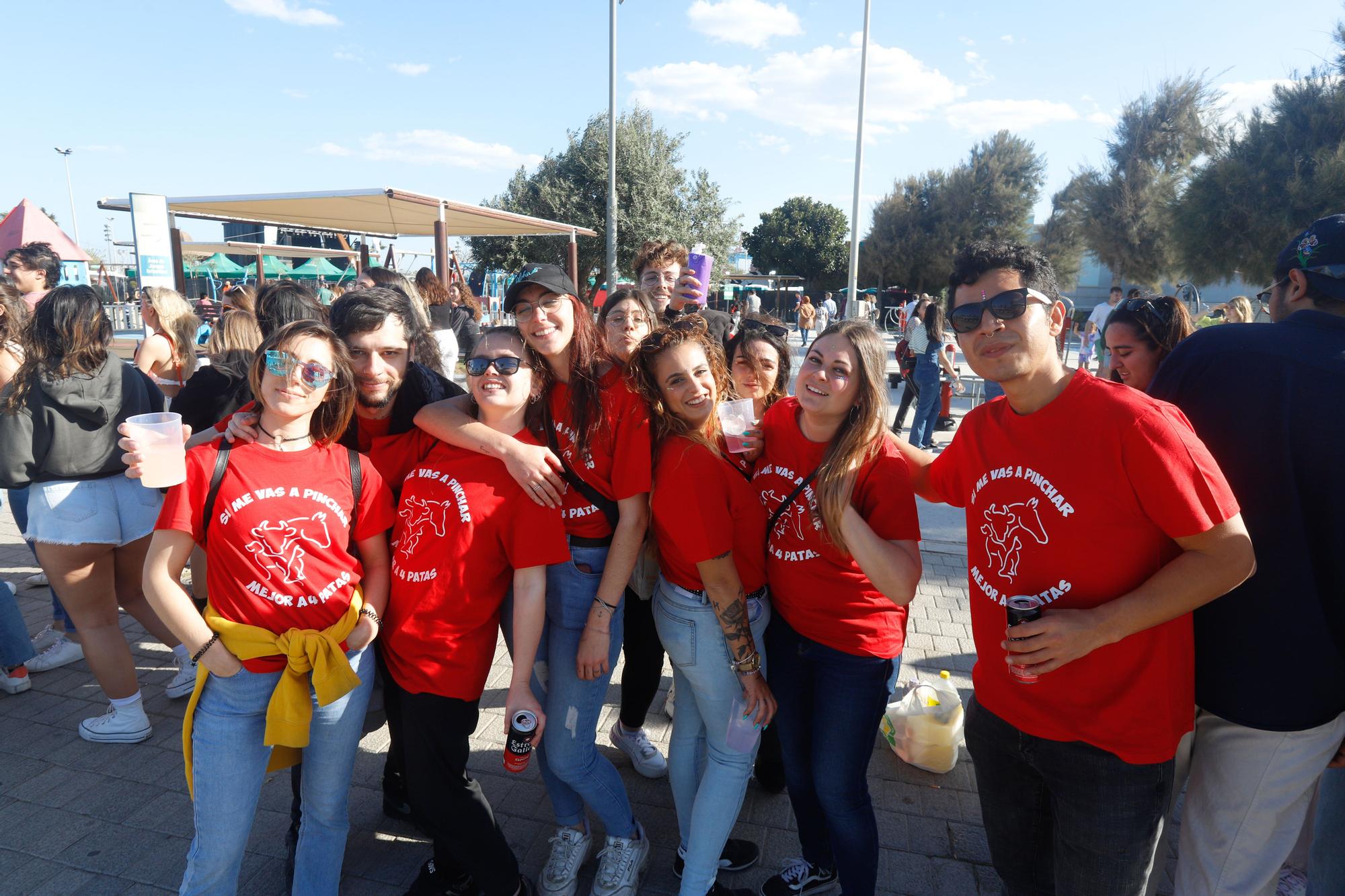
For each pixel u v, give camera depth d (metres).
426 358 2.98
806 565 2.17
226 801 2.01
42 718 3.47
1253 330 1.83
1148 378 2.89
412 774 2.19
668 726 3.47
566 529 2.32
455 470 2.19
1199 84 27.88
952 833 2.78
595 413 2.24
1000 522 1.80
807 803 2.40
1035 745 1.79
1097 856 1.75
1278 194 19.23
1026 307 1.64
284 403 1.97
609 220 16.86
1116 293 14.29
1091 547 1.65
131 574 3.38
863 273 42.00
